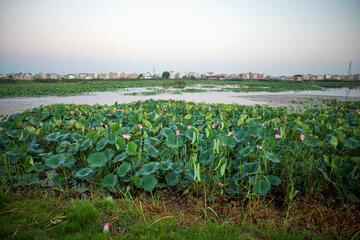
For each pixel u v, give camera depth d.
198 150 3.17
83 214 1.96
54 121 4.60
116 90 23.56
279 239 1.77
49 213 2.01
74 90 21.67
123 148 3.02
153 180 2.46
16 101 13.12
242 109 7.26
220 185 2.48
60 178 2.74
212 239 1.75
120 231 1.87
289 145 3.42
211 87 32.53
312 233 1.82
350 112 7.71
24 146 2.98
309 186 2.49
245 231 1.88
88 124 4.95
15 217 1.93
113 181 2.52
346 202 2.27
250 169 2.63
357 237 1.74
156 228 1.86
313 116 5.69
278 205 2.32
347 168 2.46
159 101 9.75
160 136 3.75
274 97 17.47
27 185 2.67
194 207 2.27
